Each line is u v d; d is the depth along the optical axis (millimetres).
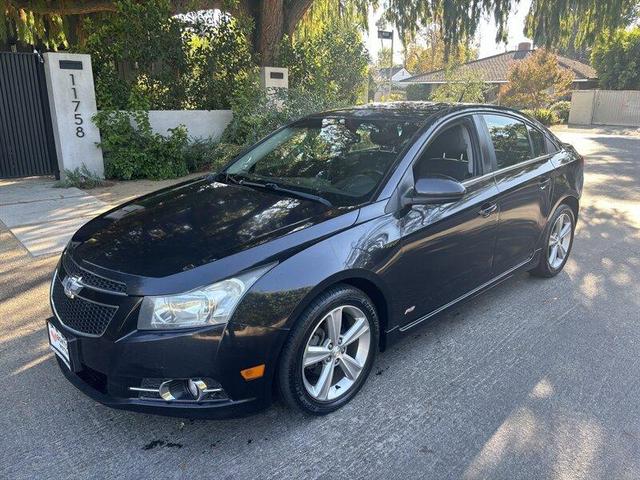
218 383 2543
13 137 9281
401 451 2703
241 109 11125
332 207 3125
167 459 2637
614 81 28719
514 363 3547
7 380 3303
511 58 39906
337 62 14883
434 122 3686
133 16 10344
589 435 2836
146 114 9969
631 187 9750
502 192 3979
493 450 2715
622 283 4988
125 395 2557
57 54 8891
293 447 2725
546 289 4820
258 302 2566
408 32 15773
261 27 13344
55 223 6695
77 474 2535
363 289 3098
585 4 15430
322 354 2889
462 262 3691
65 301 2807
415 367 3488
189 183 3994
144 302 2490
